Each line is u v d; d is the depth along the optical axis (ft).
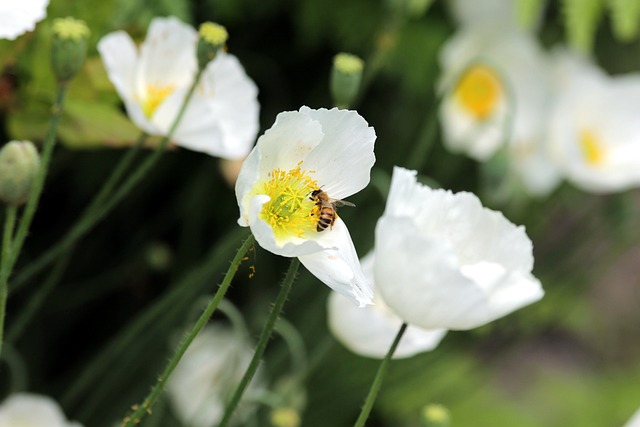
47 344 3.49
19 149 2.17
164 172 3.60
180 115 2.48
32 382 3.32
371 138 2.13
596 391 4.91
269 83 3.87
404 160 4.07
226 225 3.78
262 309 3.43
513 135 3.83
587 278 4.24
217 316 3.81
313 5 3.71
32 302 2.64
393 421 4.14
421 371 3.77
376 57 3.05
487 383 4.54
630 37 3.79
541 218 4.41
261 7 3.60
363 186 2.15
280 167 2.13
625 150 3.82
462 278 2.16
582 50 3.87
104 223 3.47
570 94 3.81
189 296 2.81
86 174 3.45
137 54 2.70
